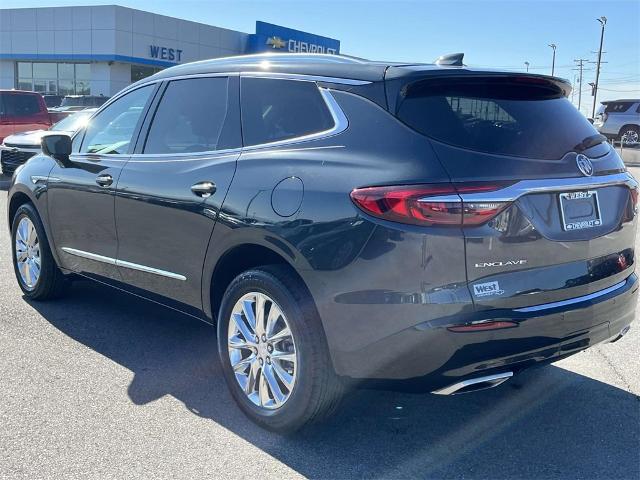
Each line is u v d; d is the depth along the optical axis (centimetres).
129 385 401
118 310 545
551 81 346
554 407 383
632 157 2411
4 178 1410
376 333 298
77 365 429
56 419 355
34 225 538
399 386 308
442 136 303
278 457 324
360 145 317
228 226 353
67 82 3825
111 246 453
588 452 333
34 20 3741
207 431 347
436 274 286
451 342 288
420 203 286
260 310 346
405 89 315
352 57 372
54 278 542
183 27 3953
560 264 315
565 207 316
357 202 300
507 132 315
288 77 367
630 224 362
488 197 290
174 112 428
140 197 416
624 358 457
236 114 386
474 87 330
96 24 3600
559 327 311
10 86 3916
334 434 349
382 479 307
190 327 508
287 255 324
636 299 366
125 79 3766
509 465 321
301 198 321
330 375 321
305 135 346
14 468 308
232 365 363
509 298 297
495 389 407
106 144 476
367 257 295
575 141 336
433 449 335
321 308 313
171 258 401
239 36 4344
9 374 412
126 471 308
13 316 523
